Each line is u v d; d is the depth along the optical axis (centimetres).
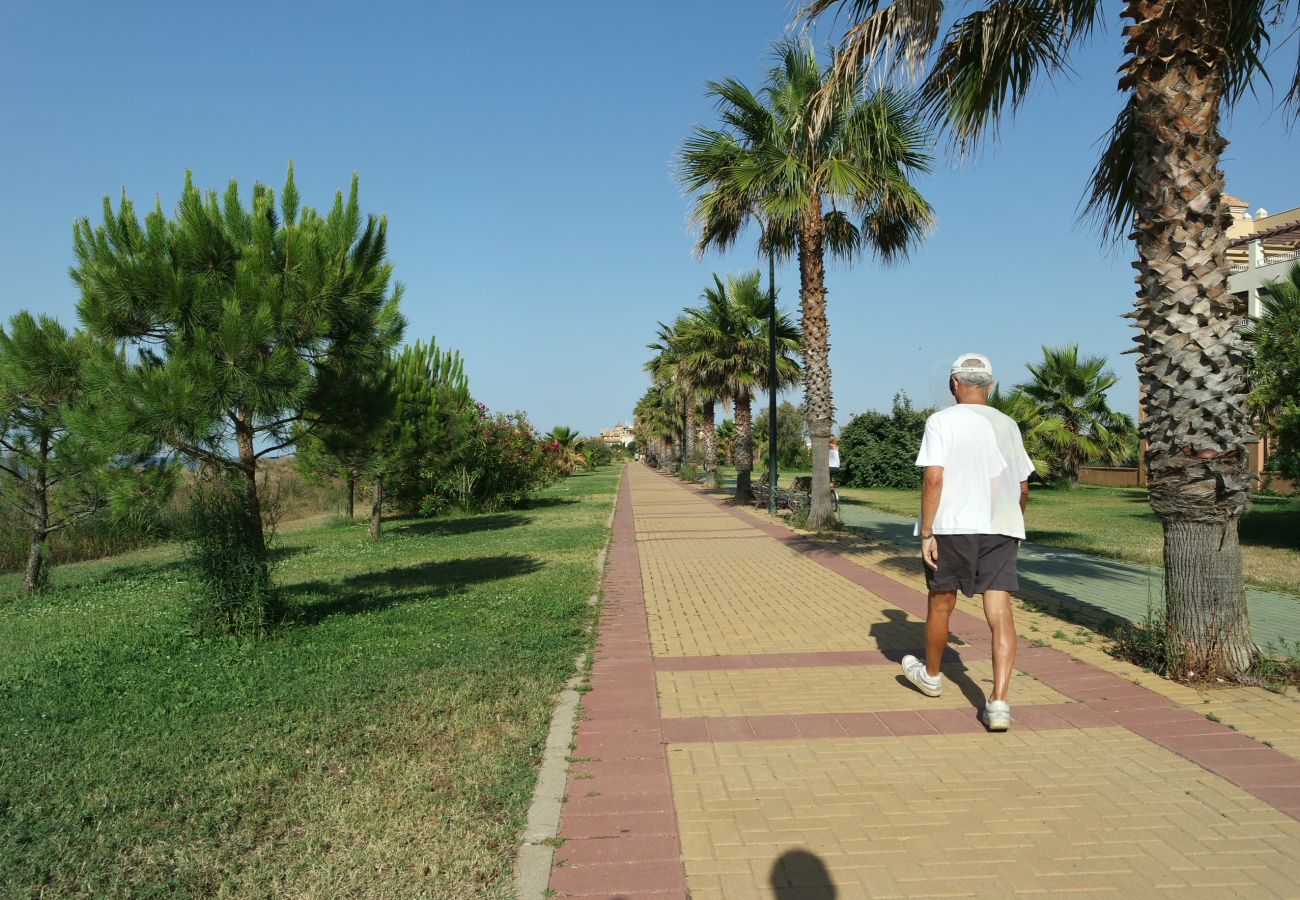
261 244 684
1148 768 389
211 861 322
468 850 325
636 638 700
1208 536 512
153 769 416
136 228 660
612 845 327
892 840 325
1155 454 532
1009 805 354
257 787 392
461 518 2277
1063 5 593
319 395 755
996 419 462
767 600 889
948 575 466
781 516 2022
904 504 2359
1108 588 912
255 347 647
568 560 1260
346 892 298
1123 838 322
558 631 723
